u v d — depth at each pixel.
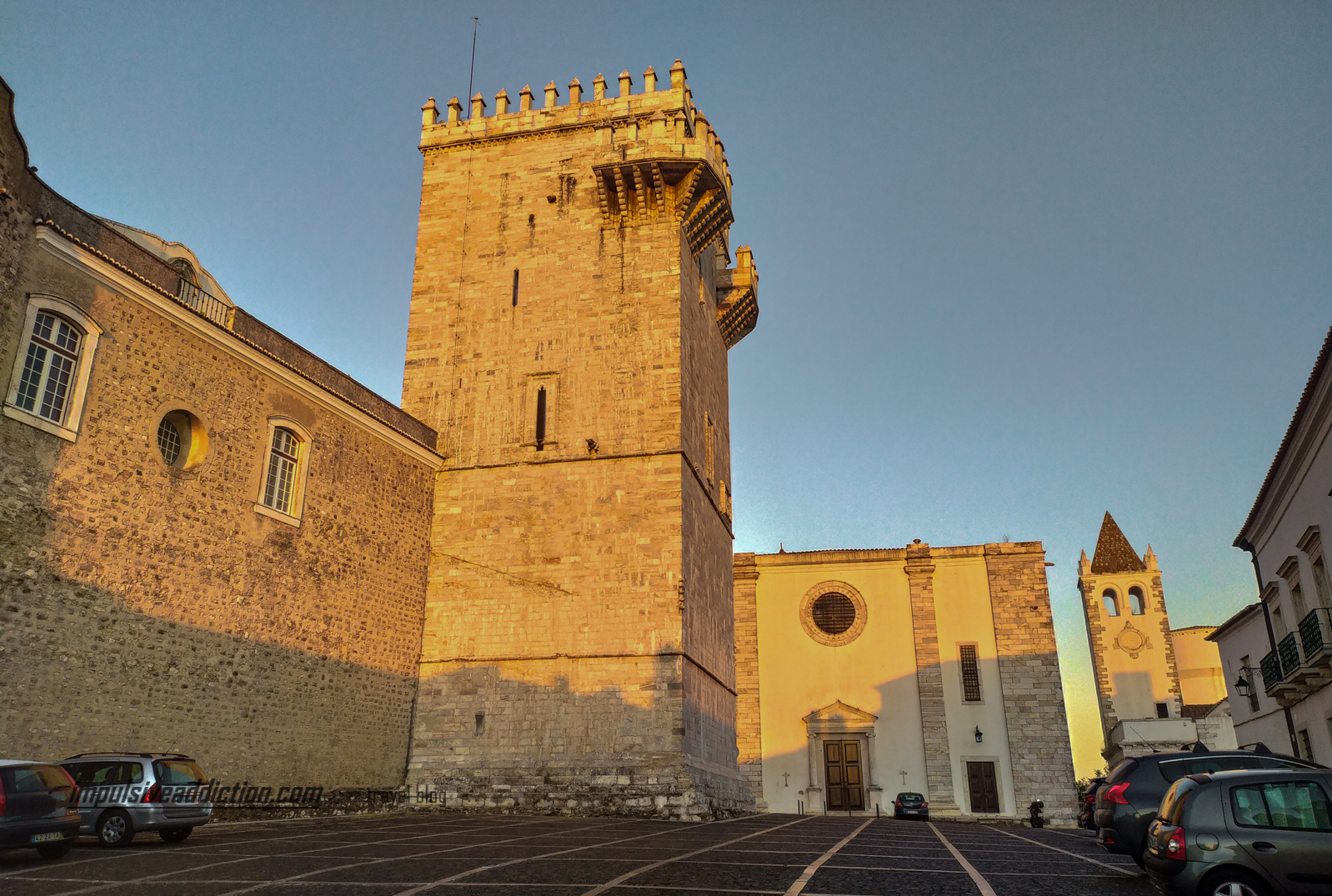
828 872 12.83
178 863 13.16
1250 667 36.53
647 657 28.53
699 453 34.44
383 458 29.09
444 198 35.84
